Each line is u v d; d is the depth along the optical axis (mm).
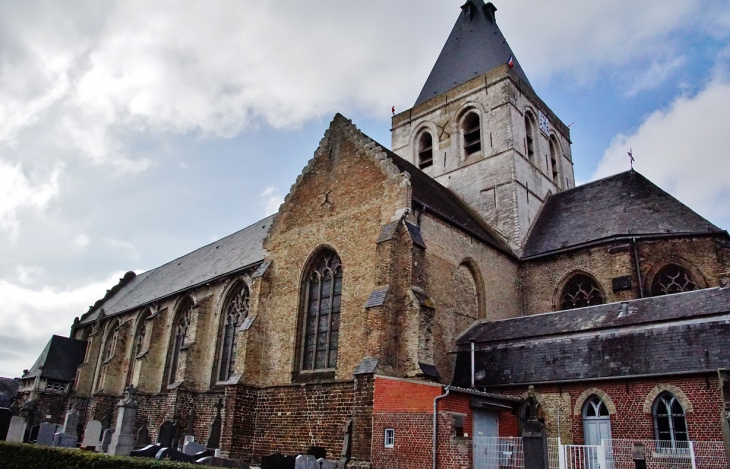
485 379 23016
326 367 24547
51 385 50281
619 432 19062
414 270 22766
